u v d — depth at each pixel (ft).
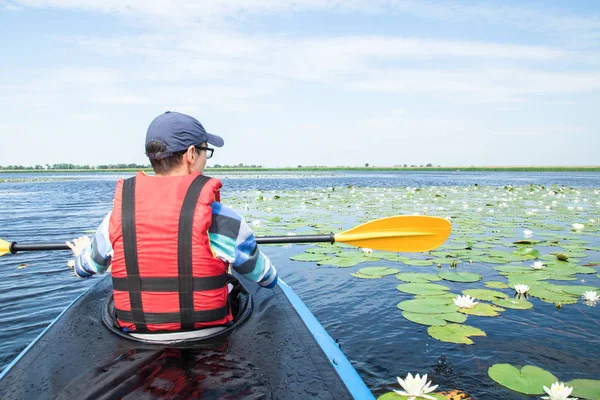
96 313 7.18
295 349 5.94
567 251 17.61
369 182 97.50
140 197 5.67
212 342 6.05
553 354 8.29
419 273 14.17
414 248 9.50
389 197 46.06
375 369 7.86
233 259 5.84
